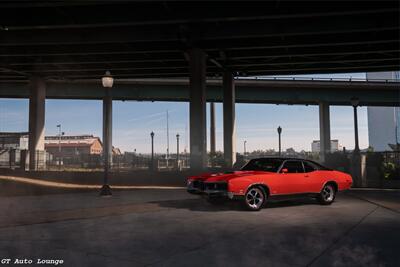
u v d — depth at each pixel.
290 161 12.92
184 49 30.09
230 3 23.22
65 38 28.28
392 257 6.57
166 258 6.51
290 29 25.84
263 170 12.85
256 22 26.17
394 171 22.38
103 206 13.03
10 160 40.22
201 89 29.47
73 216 10.86
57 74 42.81
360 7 22.09
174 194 17.16
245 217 10.75
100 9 24.06
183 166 52.22
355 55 33.97
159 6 23.72
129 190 19.19
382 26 24.73
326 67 37.66
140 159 53.34
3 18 24.55
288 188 12.41
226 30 26.53
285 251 6.98
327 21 25.44
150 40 27.34
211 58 32.78
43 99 43.97
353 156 22.38
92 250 7.03
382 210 12.23
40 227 9.24
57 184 21.77
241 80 56.91
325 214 11.35
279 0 21.48
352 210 12.24
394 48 30.47
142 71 40.81
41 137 43.28
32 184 21.14
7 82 48.84
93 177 25.06
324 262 6.28
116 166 49.00
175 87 56.09
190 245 7.42
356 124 22.61
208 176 12.44
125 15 23.98
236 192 11.52
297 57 34.59
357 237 8.13
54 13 24.36
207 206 13.12
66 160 54.22
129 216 10.91
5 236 8.22
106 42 27.95
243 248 7.19
